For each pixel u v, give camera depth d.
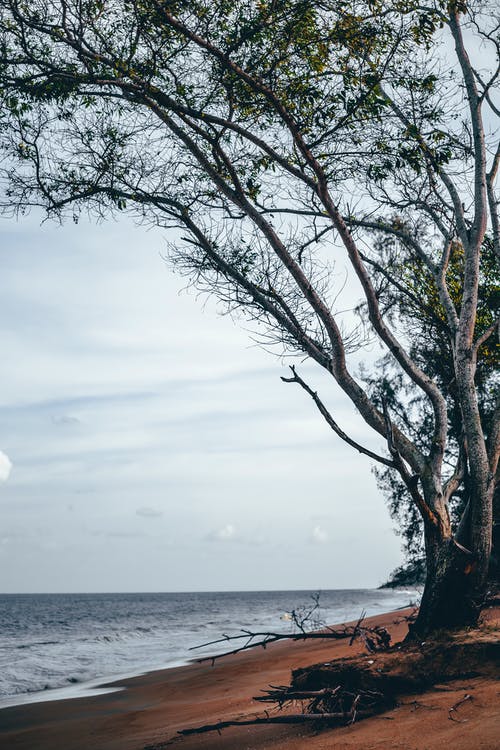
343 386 10.39
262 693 13.53
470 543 9.82
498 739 6.07
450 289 14.45
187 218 11.16
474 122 11.68
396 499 22.28
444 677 8.07
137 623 64.12
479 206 11.36
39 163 10.82
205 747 8.52
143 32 9.47
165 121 10.01
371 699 8.02
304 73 9.84
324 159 10.36
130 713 13.89
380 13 9.53
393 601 89.19
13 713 15.80
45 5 9.38
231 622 58.31
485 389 16.95
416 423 19.92
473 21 12.00
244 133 9.89
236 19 9.35
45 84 9.93
